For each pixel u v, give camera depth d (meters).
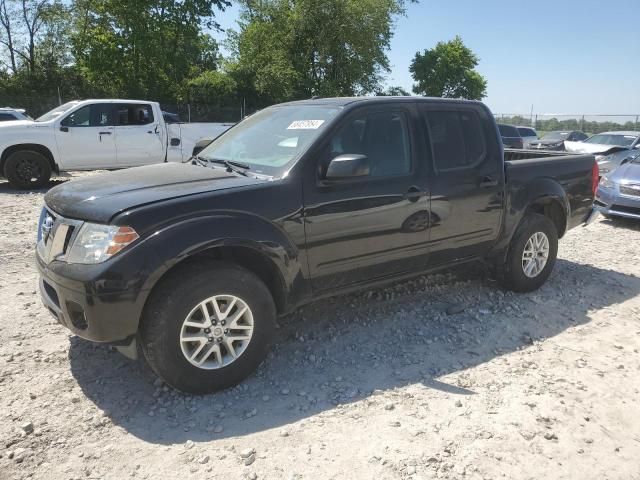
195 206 3.17
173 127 12.84
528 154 6.10
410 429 3.04
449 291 5.25
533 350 4.09
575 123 31.61
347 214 3.73
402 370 3.73
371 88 35.22
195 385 3.24
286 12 32.91
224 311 3.29
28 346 3.87
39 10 36.09
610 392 3.51
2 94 26.20
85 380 3.46
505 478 2.68
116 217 2.99
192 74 34.28
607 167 14.15
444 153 4.37
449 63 49.56
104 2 24.83
